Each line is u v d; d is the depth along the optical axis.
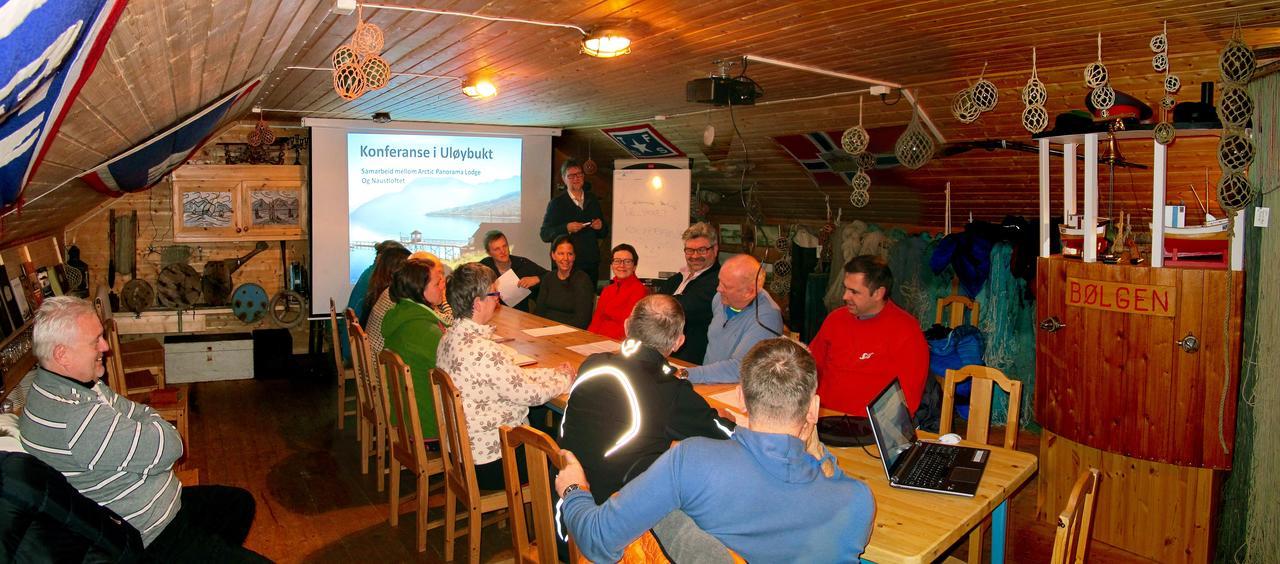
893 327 3.07
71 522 1.89
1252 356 2.88
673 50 3.59
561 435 2.24
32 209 3.40
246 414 5.39
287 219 7.02
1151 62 3.29
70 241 6.56
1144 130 2.96
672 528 1.62
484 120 7.15
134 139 3.00
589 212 6.80
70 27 1.02
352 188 7.20
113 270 6.68
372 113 6.61
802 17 2.90
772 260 7.45
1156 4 2.53
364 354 3.90
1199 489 3.03
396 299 3.53
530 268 5.98
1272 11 2.58
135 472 2.24
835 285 6.13
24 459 1.84
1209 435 2.92
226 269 6.98
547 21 3.03
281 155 7.12
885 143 5.17
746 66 3.86
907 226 6.31
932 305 5.65
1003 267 4.97
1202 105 2.95
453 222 7.55
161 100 2.55
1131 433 3.07
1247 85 2.75
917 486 2.15
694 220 7.66
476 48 3.63
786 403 1.59
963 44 3.22
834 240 6.29
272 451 4.62
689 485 1.60
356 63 2.74
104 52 1.46
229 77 3.22
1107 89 2.89
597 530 1.67
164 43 1.80
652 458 2.07
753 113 5.51
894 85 4.16
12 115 1.18
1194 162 3.97
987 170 4.98
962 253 5.13
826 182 6.21
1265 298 2.82
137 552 2.10
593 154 8.25
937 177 5.34
